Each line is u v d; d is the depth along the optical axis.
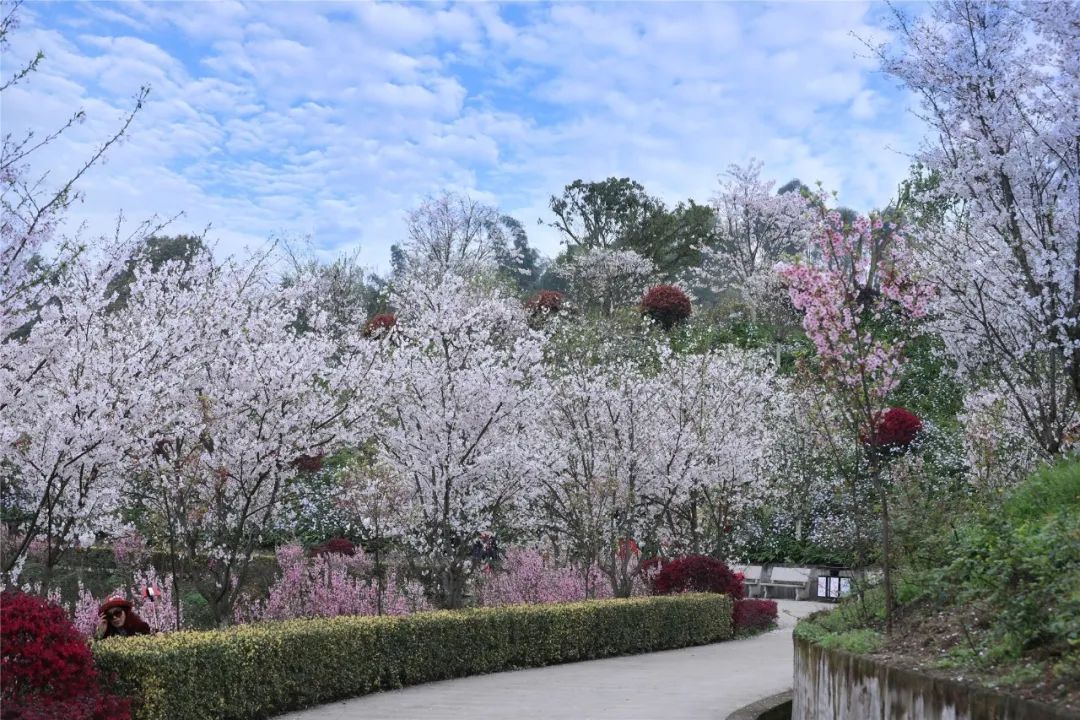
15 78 8.02
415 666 11.34
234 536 11.73
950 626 6.72
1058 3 9.40
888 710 5.78
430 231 44.88
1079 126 9.25
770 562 24.67
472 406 13.34
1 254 8.42
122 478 11.38
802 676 7.83
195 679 8.21
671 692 10.45
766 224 43.06
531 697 10.15
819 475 21.81
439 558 14.01
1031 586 5.98
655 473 17.05
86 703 6.62
